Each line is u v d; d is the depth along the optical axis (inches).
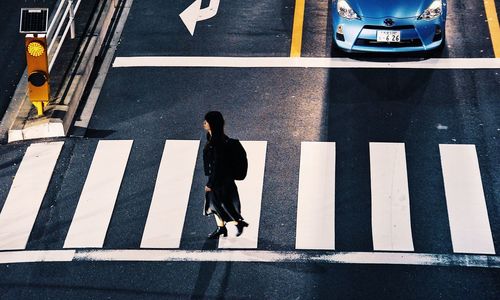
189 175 558.9
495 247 498.6
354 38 639.8
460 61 647.8
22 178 566.3
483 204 527.8
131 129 600.4
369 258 494.6
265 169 558.3
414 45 639.8
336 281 481.1
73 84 627.5
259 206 531.2
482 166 554.9
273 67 649.6
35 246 514.9
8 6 734.5
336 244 504.7
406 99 612.4
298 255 498.3
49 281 491.2
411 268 487.5
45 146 590.6
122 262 500.4
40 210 540.7
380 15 633.0
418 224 516.1
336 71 641.6
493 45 663.8
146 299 476.4
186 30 697.0
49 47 637.9
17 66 668.1
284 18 704.4
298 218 522.9
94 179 561.3
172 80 643.5
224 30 693.9
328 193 539.5
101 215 533.6
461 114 597.0
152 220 527.8
